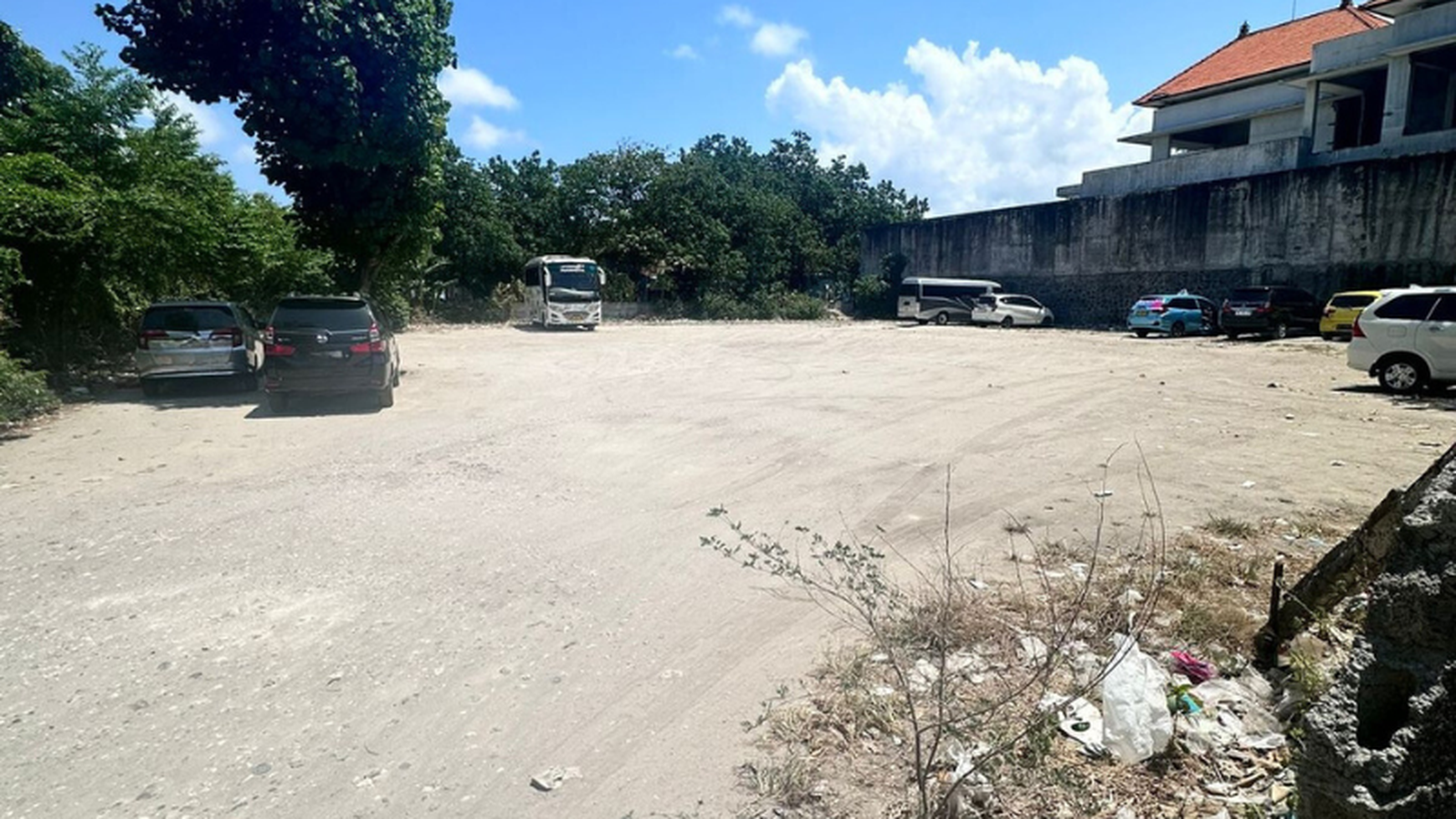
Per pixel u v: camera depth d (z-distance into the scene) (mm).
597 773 3258
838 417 11641
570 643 4438
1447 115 30953
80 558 5742
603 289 44750
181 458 8914
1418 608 2121
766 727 3564
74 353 15633
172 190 15828
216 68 14508
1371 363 14148
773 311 46281
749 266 47781
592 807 3041
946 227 44562
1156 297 30078
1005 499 7219
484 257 39469
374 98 15016
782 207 50688
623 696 3871
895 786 3119
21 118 15188
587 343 26328
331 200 17281
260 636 4516
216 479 7980
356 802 3086
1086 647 4148
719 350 23828
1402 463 8492
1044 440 9859
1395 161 26422
